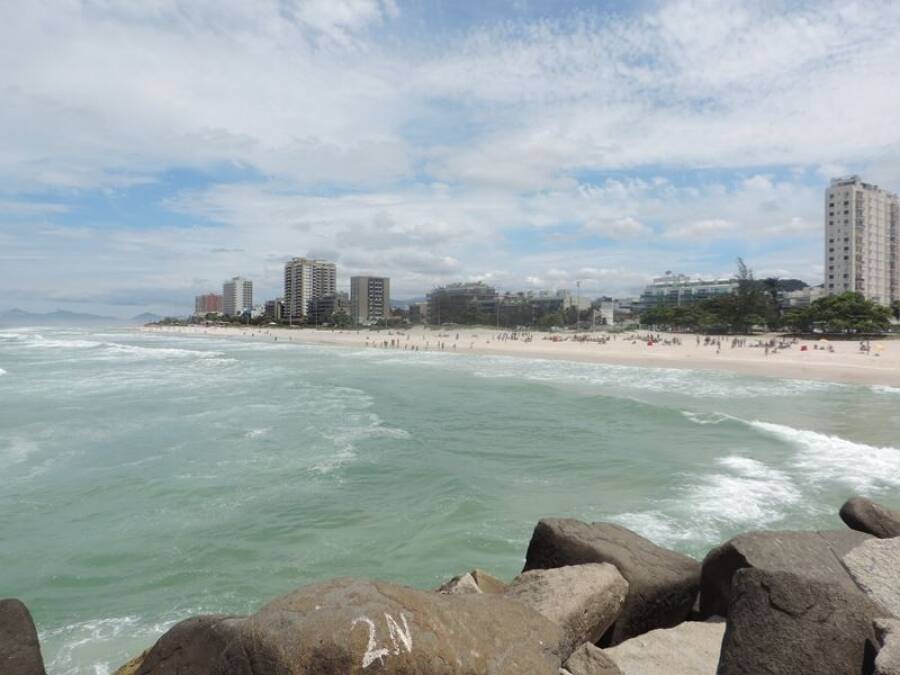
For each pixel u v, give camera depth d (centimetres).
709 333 11131
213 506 1151
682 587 543
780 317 10862
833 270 12581
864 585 412
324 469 1402
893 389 3181
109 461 1494
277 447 1639
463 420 2088
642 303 18975
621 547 582
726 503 1132
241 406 2422
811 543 490
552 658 347
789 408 2472
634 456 1531
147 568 889
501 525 1038
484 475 1353
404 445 1666
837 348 6500
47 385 3231
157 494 1226
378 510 1121
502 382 3503
